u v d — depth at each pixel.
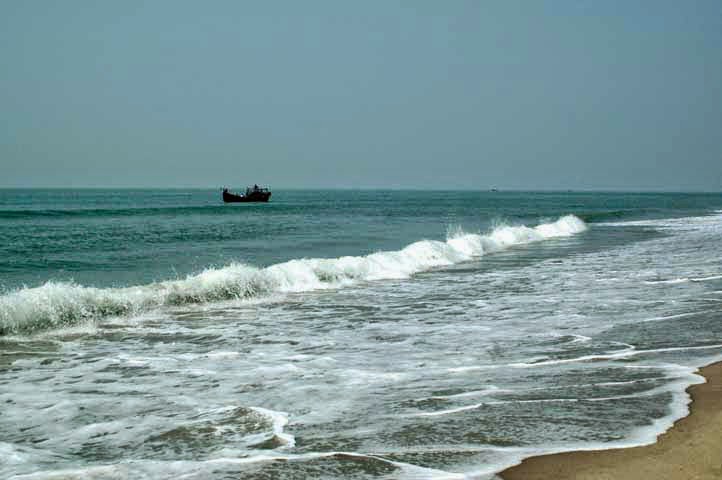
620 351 7.66
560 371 6.71
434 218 54.09
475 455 4.26
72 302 10.67
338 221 47.19
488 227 40.97
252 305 12.51
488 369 6.93
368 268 17.48
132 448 4.62
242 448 4.54
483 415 5.17
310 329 9.87
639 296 12.55
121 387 6.46
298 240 28.80
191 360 7.75
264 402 5.81
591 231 36.84
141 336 9.38
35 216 46.94
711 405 5.29
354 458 4.27
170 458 4.38
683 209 78.25
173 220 44.66
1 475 4.02
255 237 30.38
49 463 4.30
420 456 4.27
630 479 3.79
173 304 12.41
